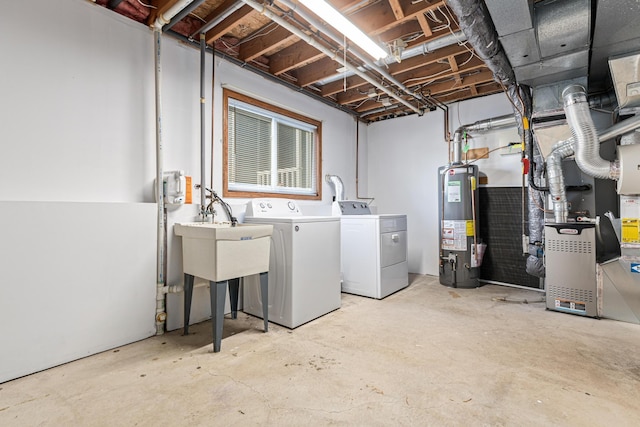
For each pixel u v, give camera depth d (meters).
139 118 2.43
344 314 2.85
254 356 2.01
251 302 2.87
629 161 2.47
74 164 2.10
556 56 2.44
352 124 4.84
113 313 2.14
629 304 2.62
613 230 2.89
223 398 1.55
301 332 2.43
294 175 3.89
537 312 2.89
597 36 2.30
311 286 2.69
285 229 2.58
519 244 3.85
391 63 3.33
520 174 3.85
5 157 1.83
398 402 1.52
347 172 4.71
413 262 4.76
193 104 2.78
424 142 4.64
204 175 2.72
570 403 1.51
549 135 2.95
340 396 1.57
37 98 1.95
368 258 3.42
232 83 3.06
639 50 2.46
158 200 2.41
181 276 2.53
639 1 1.93
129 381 1.71
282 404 1.51
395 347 2.14
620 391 1.61
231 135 3.16
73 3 2.10
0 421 1.38
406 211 4.81
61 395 1.58
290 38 2.77
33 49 1.93
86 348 2.02
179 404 1.51
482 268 4.10
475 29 2.09
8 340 1.73
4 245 1.73
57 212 1.92
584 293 2.77
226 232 2.14
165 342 2.25
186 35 2.67
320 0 2.07
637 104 2.75
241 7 2.46
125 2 2.28
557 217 2.94
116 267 2.16
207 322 2.69
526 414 1.43
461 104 4.30
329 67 3.40
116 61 2.30
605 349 2.10
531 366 1.87
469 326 2.54
